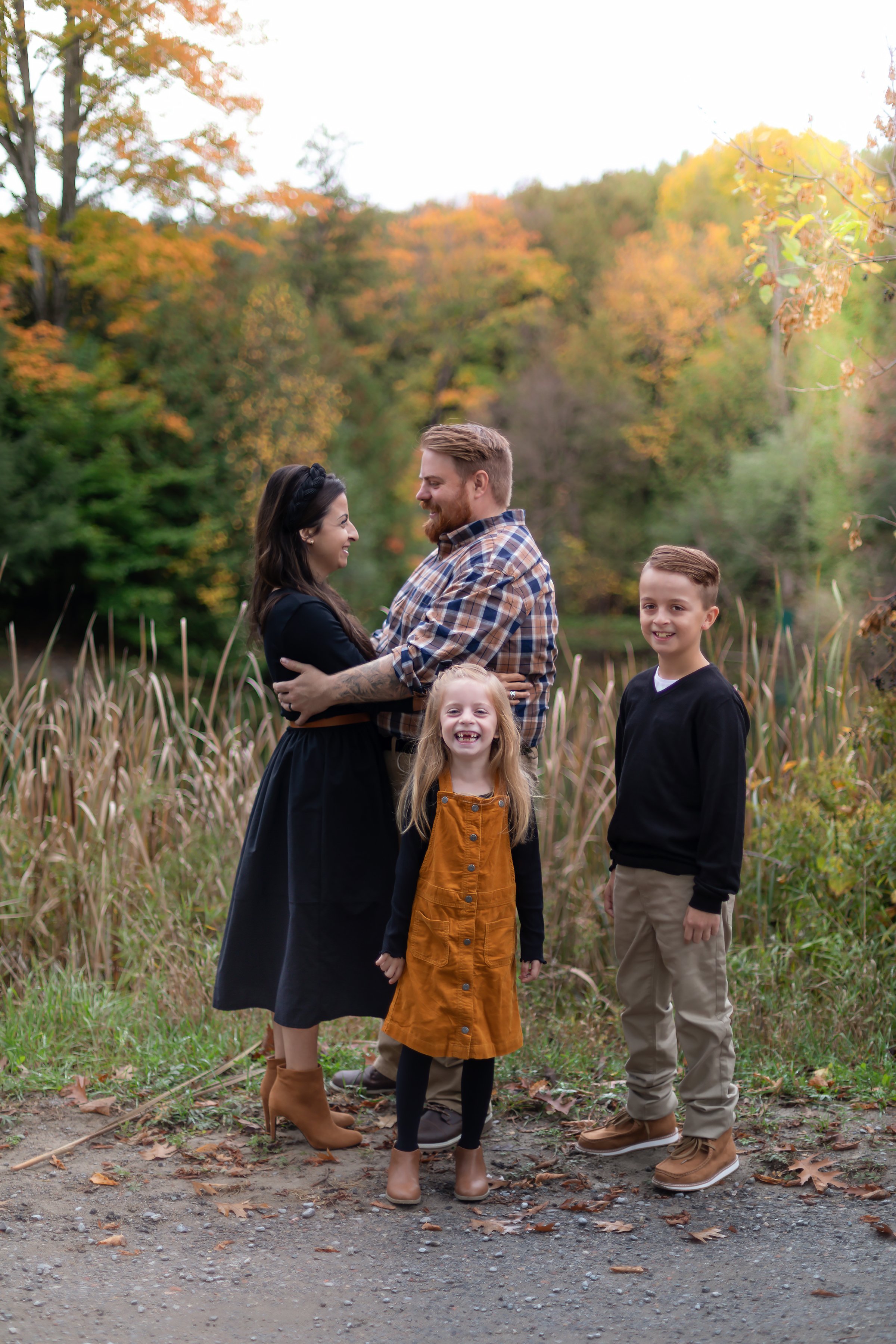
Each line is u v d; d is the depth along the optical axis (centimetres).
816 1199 266
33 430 1739
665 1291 225
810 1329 208
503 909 266
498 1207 267
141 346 1925
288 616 290
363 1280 232
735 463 2080
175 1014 393
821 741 504
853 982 397
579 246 3234
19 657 1712
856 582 995
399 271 2722
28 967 452
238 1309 220
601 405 2698
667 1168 272
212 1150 297
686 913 275
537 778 302
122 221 1593
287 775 298
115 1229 254
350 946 289
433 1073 309
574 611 2789
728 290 2531
